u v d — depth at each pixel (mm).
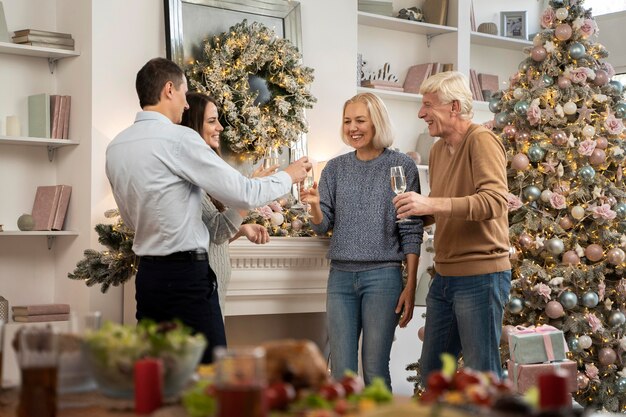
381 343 3760
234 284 4246
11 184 4562
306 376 1568
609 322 4891
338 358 3822
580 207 4766
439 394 1554
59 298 4648
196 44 4695
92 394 1772
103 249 4426
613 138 4953
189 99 3439
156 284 2867
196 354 1729
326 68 5215
